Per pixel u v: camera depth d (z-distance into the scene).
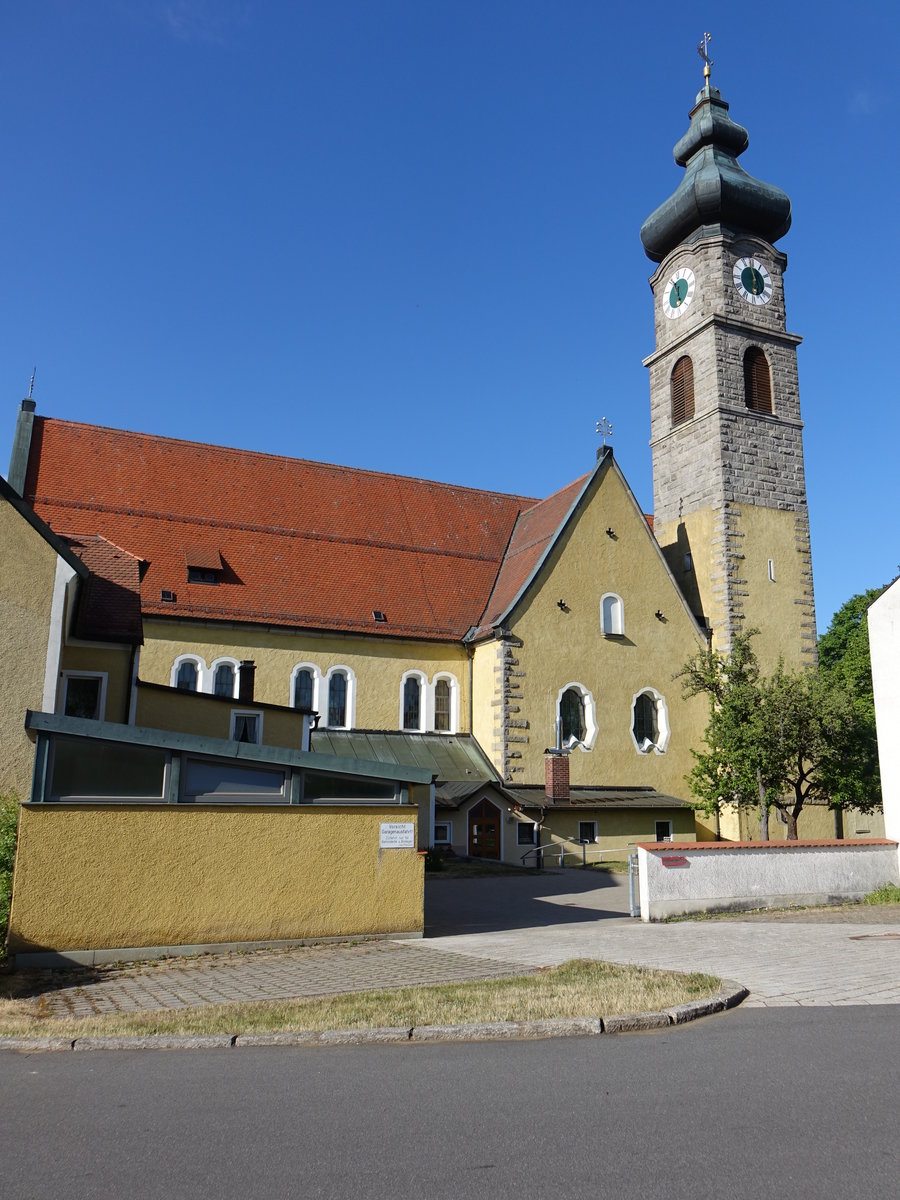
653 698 41.97
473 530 46.47
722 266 47.50
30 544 18.92
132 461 40.34
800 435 48.00
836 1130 7.13
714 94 49.44
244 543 39.88
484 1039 10.24
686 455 47.66
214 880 15.92
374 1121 7.50
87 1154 6.84
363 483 45.59
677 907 20.64
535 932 18.52
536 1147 6.88
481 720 39.88
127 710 23.61
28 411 38.84
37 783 15.20
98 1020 10.90
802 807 40.53
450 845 36.06
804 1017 10.98
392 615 40.53
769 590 45.47
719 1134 7.08
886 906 22.28
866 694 54.22
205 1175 6.42
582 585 41.16
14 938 14.50
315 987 12.94
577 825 37.28
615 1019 10.52
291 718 29.55
